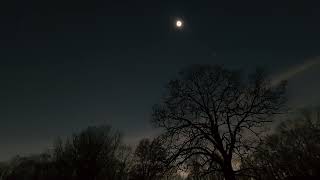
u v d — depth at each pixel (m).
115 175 31.47
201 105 21.84
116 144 33.28
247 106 21.45
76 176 30.81
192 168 20.16
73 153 31.72
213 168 20.36
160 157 21.25
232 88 21.97
